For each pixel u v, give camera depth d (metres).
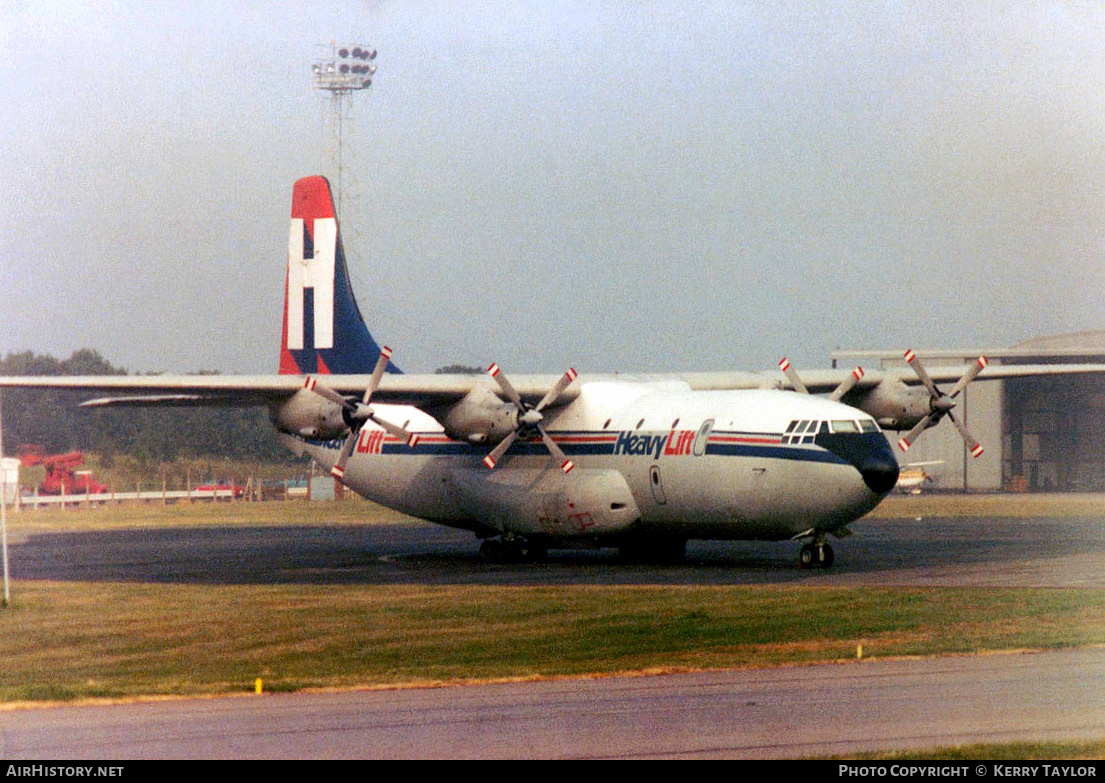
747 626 74.00
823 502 103.44
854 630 72.06
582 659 64.62
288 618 80.81
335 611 83.62
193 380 109.94
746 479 107.00
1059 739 46.19
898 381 122.06
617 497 116.06
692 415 113.25
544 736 47.06
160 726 49.59
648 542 122.50
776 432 106.50
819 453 103.50
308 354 146.88
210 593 94.94
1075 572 101.44
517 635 72.50
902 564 109.50
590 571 109.44
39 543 153.38
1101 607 79.62
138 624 79.44
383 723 49.59
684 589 91.88
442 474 129.75
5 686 59.09
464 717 50.38
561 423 122.44
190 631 76.25
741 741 46.22
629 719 49.78
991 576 98.38
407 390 114.62
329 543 151.50
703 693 54.56
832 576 100.12
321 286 145.75
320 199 145.62
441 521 133.62
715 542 142.75
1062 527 160.38
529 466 123.62
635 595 88.69
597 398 121.75
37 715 51.94
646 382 127.88
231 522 195.12
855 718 49.56
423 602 87.25
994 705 51.56
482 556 129.12
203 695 55.88
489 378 118.88
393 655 66.88
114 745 46.75
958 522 172.38
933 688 55.19
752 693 54.44
